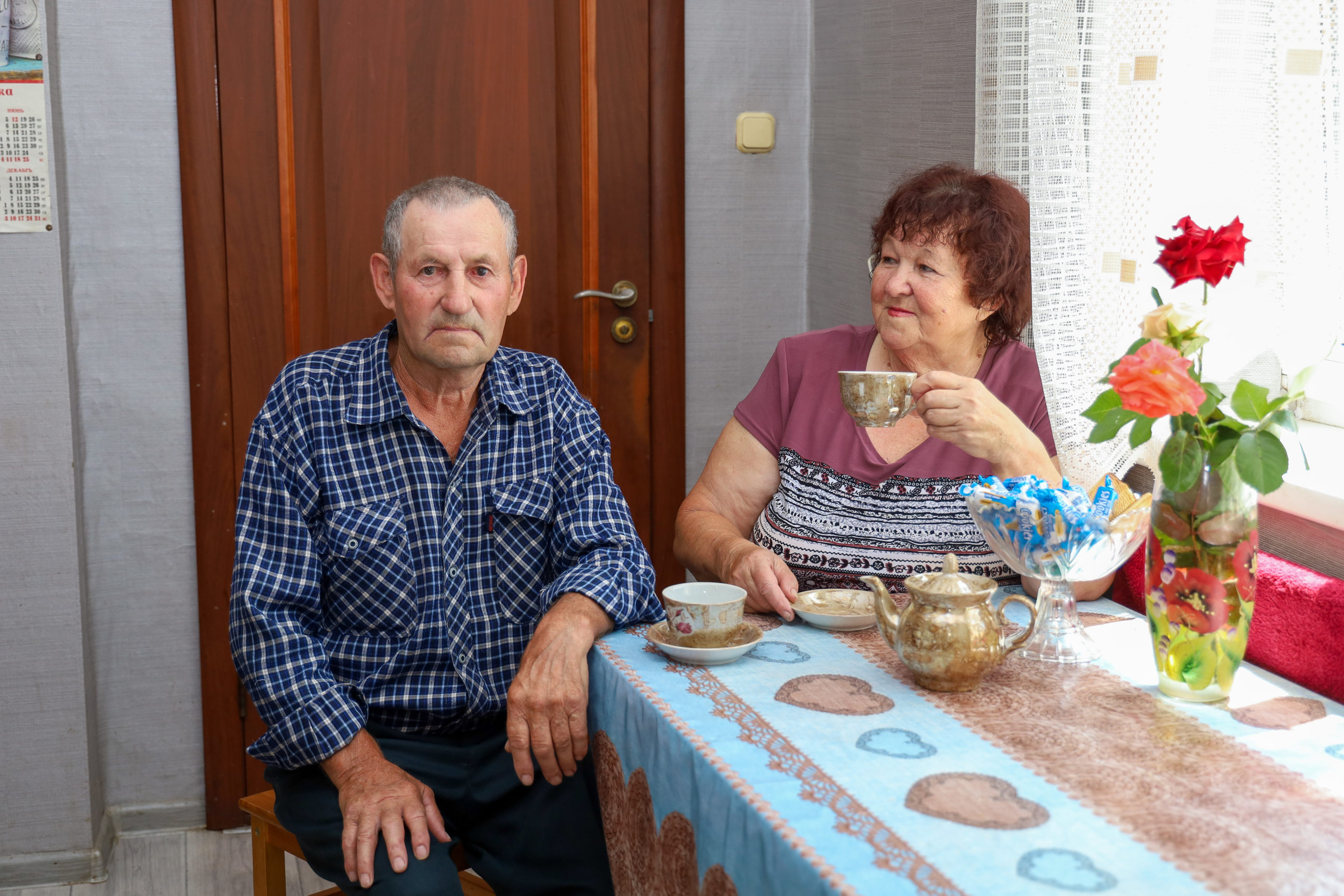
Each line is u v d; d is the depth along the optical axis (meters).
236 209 2.28
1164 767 0.97
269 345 2.33
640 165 2.50
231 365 2.31
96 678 2.32
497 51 2.39
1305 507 1.32
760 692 1.15
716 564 1.51
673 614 1.26
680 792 1.05
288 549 1.47
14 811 2.18
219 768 2.39
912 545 1.50
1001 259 1.45
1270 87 1.29
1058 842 0.84
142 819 2.39
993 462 1.34
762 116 2.55
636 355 2.56
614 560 1.47
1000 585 1.50
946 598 1.11
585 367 2.54
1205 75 1.34
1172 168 1.36
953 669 1.12
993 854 0.82
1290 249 1.29
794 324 2.66
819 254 2.56
